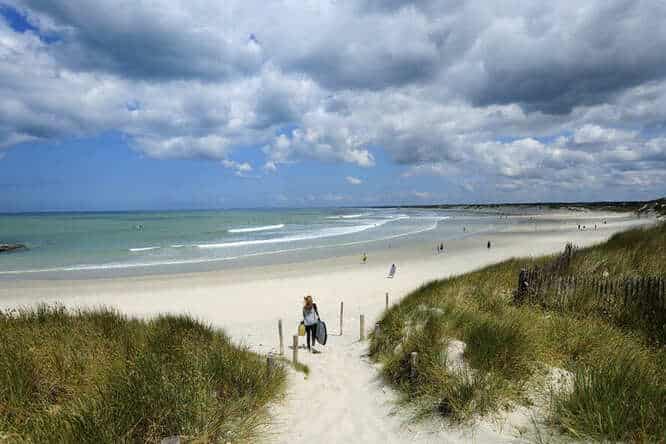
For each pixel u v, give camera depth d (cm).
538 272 911
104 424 387
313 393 632
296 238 4653
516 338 561
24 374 475
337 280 2197
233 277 2314
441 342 617
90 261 2967
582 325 647
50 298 1827
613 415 373
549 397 451
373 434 486
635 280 723
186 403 445
